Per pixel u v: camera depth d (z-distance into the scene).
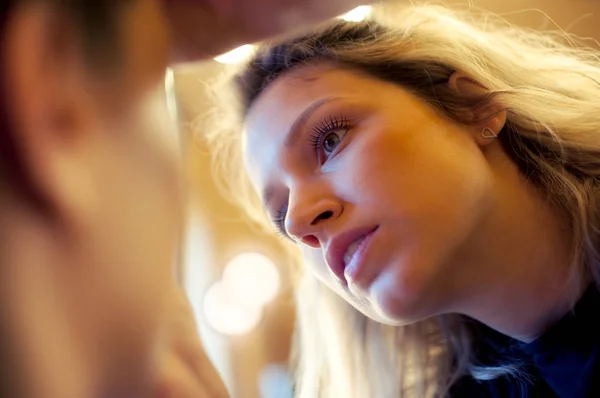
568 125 0.65
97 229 0.15
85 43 0.16
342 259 0.55
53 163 0.15
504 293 0.61
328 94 0.60
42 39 0.15
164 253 0.17
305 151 0.60
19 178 0.15
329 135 0.59
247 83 0.67
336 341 0.84
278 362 1.07
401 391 0.81
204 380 0.19
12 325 0.14
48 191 0.15
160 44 0.19
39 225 0.15
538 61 0.74
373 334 0.82
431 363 0.80
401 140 0.56
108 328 0.15
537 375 0.65
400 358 0.81
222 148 0.84
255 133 0.65
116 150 0.16
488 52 0.70
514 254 0.60
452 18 0.74
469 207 0.55
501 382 0.71
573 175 0.64
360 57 0.63
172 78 0.28
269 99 0.64
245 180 0.89
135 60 0.18
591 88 0.71
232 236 1.01
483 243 0.58
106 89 0.16
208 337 0.92
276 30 0.24
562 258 0.62
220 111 0.75
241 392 0.98
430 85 0.63
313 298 0.87
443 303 0.58
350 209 0.55
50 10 0.16
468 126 0.62
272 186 0.63
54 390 0.14
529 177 0.63
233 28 0.22
